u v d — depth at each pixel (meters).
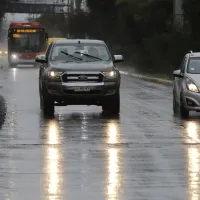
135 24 138.62
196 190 24.55
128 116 51.03
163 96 72.06
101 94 51.31
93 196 23.56
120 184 25.70
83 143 36.81
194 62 51.66
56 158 31.88
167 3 129.25
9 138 38.84
